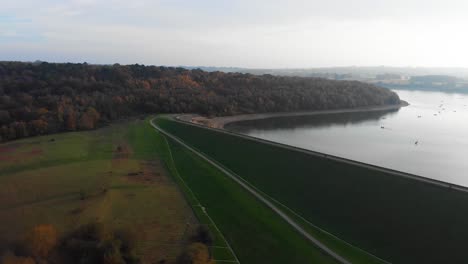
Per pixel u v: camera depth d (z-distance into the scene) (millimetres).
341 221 54188
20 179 67250
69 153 85812
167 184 66188
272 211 57031
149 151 89812
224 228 49844
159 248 42938
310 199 61438
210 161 84250
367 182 61250
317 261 43031
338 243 48375
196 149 94875
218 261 41438
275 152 83125
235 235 48062
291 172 72062
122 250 38844
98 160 79562
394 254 45938
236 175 74812
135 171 72688
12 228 47812
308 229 51688
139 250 42219
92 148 91062
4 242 43469
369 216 53938
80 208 53656
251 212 55500
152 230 47594
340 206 57781
